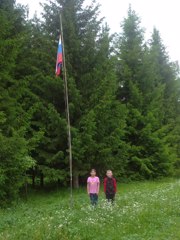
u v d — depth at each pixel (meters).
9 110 21.06
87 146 24.30
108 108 25.73
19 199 20.38
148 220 12.79
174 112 41.28
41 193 25.23
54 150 25.42
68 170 25.12
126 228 11.64
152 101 34.12
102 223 12.29
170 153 36.44
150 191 23.09
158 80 38.91
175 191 21.06
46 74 25.16
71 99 24.88
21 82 22.31
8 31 22.75
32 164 20.06
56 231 10.55
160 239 10.52
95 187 17.86
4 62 21.00
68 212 15.12
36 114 24.84
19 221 14.02
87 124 24.08
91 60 25.92
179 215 14.10
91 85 25.91
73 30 25.38
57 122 24.02
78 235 10.53
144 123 33.34
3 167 18.94
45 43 25.25
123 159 28.72
